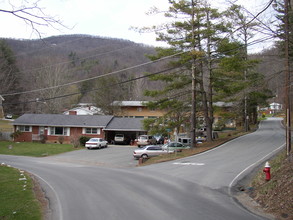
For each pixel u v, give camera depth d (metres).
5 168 22.30
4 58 44.59
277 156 21.52
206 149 29.69
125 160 31.00
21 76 62.97
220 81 31.73
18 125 51.00
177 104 31.30
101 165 28.00
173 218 8.88
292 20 14.70
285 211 9.56
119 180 16.58
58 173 20.56
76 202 11.38
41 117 52.00
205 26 29.22
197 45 29.30
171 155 28.41
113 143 49.28
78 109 68.00
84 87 80.88
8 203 11.10
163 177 17.22
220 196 12.26
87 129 49.50
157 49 30.50
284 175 12.85
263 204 10.98
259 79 17.97
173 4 28.28
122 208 10.20
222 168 19.84
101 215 9.37
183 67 30.75
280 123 70.06
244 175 17.19
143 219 8.80
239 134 45.62
